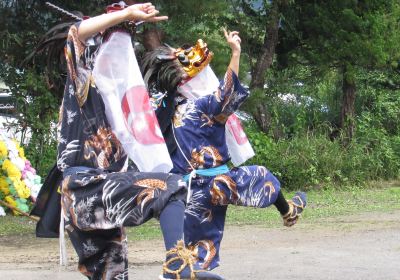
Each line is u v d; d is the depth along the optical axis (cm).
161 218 365
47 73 452
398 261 680
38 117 1214
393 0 1537
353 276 611
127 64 399
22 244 854
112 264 396
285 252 746
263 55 1527
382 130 1647
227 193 499
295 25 1563
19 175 1077
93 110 396
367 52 1505
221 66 1234
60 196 412
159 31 1140
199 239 502
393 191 1424
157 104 502
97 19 388
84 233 394
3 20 1222
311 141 1523
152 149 397
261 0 1541
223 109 493
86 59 396
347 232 887
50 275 632
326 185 1477
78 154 396
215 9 1248
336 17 1514
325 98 1711
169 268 371
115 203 371
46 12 1224
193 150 496
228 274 625
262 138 1473
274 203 530
